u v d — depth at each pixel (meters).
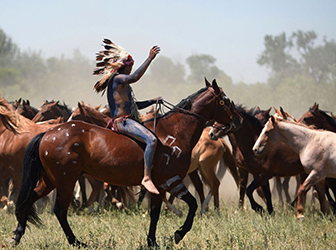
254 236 9.77
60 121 13.86
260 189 13.93
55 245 8.73
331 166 11.94
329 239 9.57
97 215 12.80
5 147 12.02
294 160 12.91
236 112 9.62
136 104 8.97
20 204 8.66
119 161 8.53
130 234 9.85
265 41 94.81
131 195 12.14
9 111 12.04
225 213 13.09
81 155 8.55
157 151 8.71
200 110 9.26
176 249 8.63
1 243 9.01
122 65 8.65
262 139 12.32
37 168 8.73
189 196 8.81
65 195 8.58
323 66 85.00
